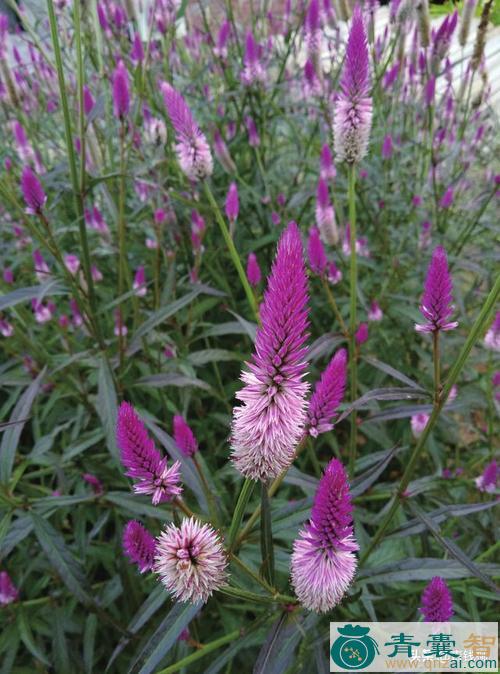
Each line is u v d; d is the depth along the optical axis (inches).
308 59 19.9
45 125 23.3
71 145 12.2
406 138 22.3
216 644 8.8
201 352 15.7
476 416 21.5
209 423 19.1
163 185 17.9
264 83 21.3
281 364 6.1
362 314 18.9
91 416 16.3
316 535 6.8
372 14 21.9
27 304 20.3
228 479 16.1
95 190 18.9
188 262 19.7
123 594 13.3
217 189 20.9
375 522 12.4
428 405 10.6
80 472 14.4
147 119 18.8
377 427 17.5
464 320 18.5
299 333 5.9
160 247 18.4
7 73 19.3
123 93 14.3
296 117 22.8
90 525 17.4
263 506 7.5
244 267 20.9
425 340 19.9
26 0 19.4
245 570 7.7
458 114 24.1
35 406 15.7
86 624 12.9
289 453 6.7
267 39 25.8
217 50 22.1
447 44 20.3
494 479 12.1
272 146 24.0
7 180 18.0
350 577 7.1
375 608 12.9
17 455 13.9
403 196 21.8
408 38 26.7
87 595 9.8
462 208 21.6
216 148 17.5
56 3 19.1
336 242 15.3
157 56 23.5
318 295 21.0
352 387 12.7
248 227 22.4
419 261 19.6
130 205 20.1
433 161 20.2
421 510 9.7
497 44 37.9
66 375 16.0
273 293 5.9
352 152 11.4
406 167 23.1
